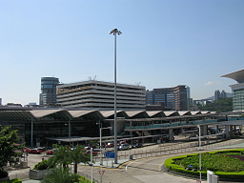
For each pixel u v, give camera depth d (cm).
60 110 8144
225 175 3609
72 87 15725
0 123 8956
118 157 5878
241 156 5472
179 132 13188
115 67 5309
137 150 7150
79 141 8125
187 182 3559
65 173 2714
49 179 2652
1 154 3272
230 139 9388
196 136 10781
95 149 6812
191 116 10050
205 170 4003
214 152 5897
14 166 4612
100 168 4681
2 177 3475
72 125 9406
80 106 14788
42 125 8525
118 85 15862
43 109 9312
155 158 5706
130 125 9650
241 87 15575
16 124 8419
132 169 4547
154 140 9519
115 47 5297
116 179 3803
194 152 6444
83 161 3644
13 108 9338
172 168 4200
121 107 15912
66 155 3562
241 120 9731
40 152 6675
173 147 7562
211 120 10600
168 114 12544
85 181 3369
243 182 3531
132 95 16850
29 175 3750
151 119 9631
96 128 9988
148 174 4128
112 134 9906
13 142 3509
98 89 14600
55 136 8856
